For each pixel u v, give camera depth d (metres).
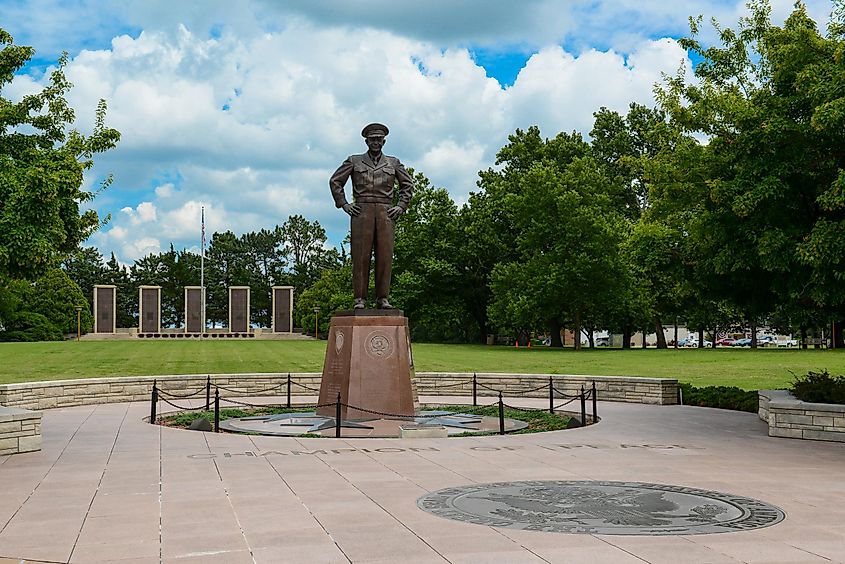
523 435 16.11
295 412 20.52
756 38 18.88
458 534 7.82
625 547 7.29
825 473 11.55
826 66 15.04
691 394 22.98
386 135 19.38
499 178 70.56
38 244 14.94
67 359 42.94
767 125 15.09
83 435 16.16
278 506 9.25
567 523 8.27
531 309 56.88
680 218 19.44
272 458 13.05
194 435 16.11
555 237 57.94
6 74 17.28
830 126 14.07
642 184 70.50
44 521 8.58
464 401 24.14
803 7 17.72
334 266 135.88
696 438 15.72
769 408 16.28
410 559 6.96
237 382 25.62
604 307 58.34
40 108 17.86
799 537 7.67
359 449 14.09
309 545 7.46
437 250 68.69
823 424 15.37
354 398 18.20
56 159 16.78
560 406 20.55
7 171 15.36
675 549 7.21
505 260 69.19
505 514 8.73
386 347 18.58
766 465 12.30
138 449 14.16
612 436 16.02
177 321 128.38
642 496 9.73
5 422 13.53
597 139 74.12
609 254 55.75
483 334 76.88
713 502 9.34
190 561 6.99
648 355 48.25
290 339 94.00
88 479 11.16
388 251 19.25
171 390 24.69
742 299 19.05
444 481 10.84
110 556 7.16
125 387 23.75
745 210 15.19
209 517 8.71
